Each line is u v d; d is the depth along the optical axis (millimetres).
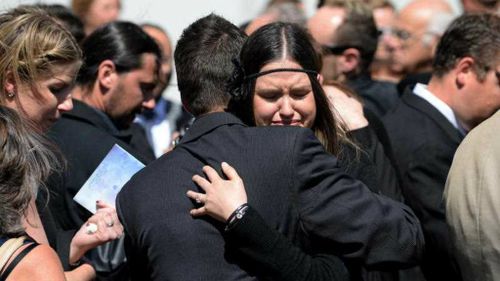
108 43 10445
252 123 7723
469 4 16734
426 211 10320
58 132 9844
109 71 10438
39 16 8266
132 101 10547
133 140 12281
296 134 7301
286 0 17562
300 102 7566
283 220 7168
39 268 6676
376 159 9375
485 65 10352
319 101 7781
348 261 7348
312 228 7215
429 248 10289
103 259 9188
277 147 7258
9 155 6895
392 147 10570
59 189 9555
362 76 13156
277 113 7555
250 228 6984
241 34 7871
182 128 14242
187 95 7723
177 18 19578
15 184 6918
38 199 8312
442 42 10703
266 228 7027
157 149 14391
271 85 7492
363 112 9961
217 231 7152
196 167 7348
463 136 10594
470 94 10469
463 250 7938
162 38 14547
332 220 7180
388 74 16641
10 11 8469
